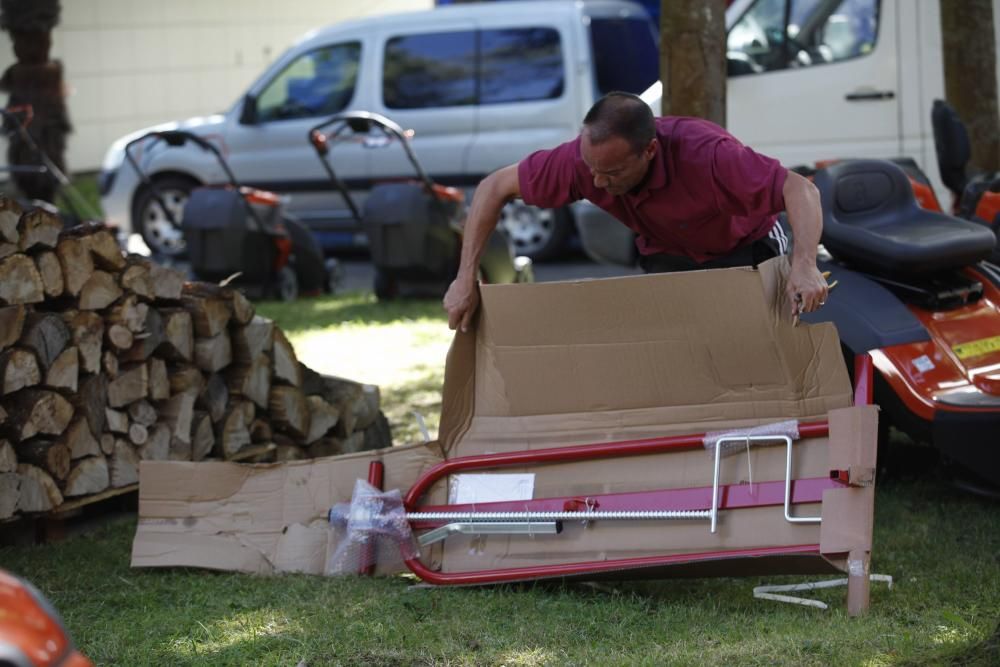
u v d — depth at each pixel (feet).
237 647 24.18
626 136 25.45
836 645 22.93
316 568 28.81
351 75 79.77
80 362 30.86
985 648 22.26
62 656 14.40
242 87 131.75
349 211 79.20
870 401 25.86
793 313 25.36
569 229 77.82
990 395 30.89
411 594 27.07
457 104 77.46
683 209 27.58
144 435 32.63
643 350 26.99
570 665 22.86
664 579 27.30
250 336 35.19
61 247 30.40
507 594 26.99
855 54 59.57
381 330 60.08
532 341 27.58
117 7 121.39
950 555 29.12
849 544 24.49
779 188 25.66
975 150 52.54
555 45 76.18
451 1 96.32
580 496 27.50
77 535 32.24
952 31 52.24
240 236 64.44
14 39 70.90
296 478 29.48
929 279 33.58
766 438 26.00
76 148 119.75
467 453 28.78
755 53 60.95
